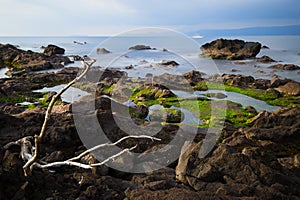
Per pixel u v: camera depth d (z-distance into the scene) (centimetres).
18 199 513
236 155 693
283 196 610
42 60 3878
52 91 2186
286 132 1225
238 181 664
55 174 622
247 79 2625
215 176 681
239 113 1638
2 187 523
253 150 747
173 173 783
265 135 1230
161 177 716
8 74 3180
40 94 2130
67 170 719
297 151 1120
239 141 1064
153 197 547
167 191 567
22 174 554
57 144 994
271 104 1945
